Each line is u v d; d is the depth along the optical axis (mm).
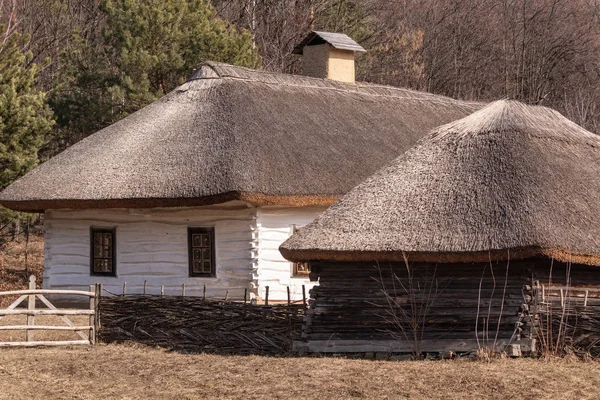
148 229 30906
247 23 61000
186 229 30219
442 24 70375
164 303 22562
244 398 16969
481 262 19844
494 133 21969
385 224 20438
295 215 30016
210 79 33250
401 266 20469
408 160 22328
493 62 70250
